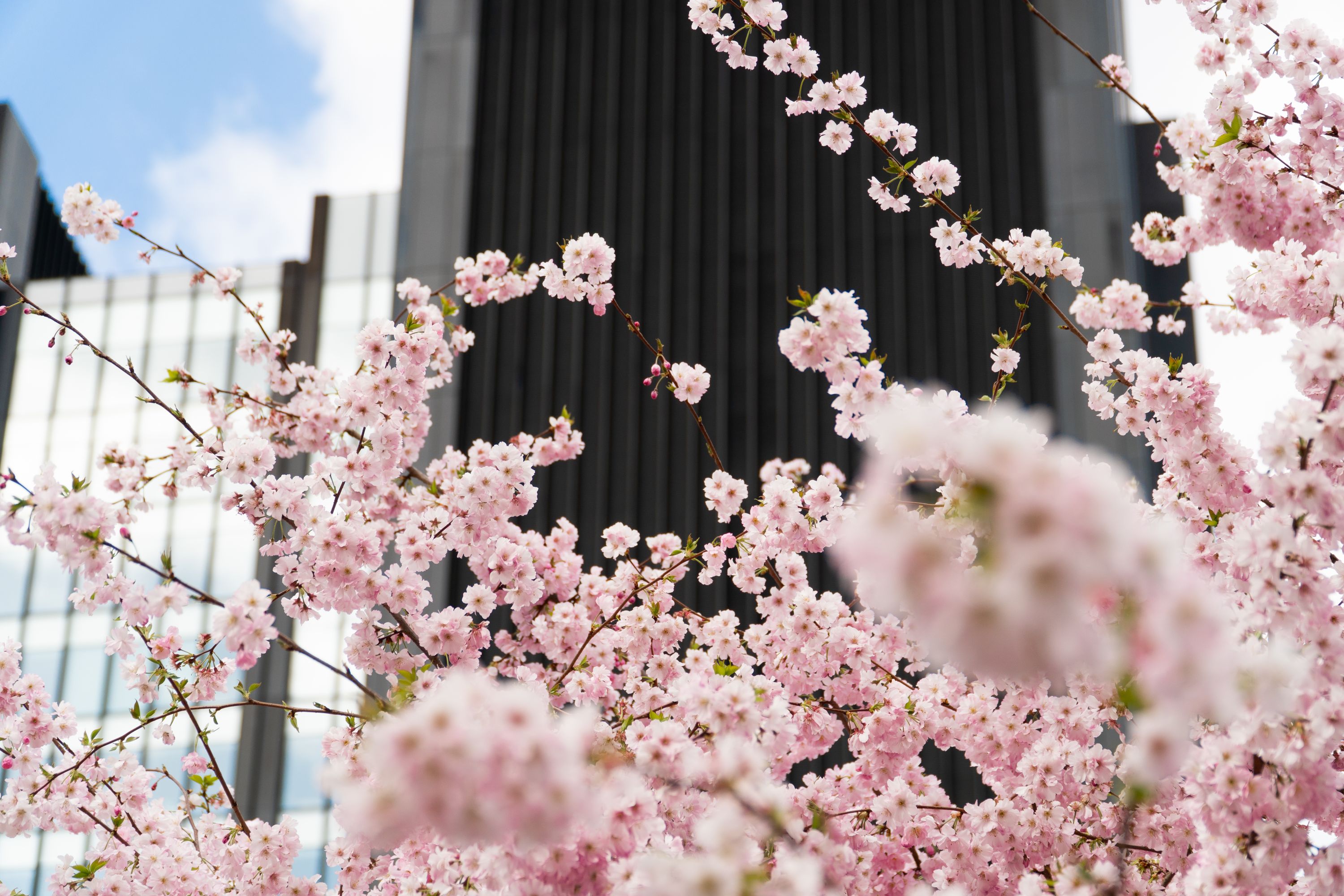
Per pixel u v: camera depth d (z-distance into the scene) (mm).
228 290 6145
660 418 17828
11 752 5223
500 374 18438
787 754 5301
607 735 3641
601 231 19219
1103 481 1478
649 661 5449
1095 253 17891
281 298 21422
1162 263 7070
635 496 17375
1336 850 3279
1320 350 3273
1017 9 19422
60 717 5312
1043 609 1438
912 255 18188
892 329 17797
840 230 18438
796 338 3832
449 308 6246
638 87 19891
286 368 6164
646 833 3168
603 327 18516
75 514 3922
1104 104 18672
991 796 14094
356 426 5387
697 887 2430
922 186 5648
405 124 20703
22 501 3932
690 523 17062
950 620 1505
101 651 18922
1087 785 4832
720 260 18625
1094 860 4645
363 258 21469
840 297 3742
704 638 5430
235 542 18812
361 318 21031
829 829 4539
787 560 5523
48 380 21391
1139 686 2236
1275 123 5332
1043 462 1500
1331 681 3258
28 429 21062
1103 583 1513
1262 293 5379
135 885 5195
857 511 5145
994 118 18859
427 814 1898
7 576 19578
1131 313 6832
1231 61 5598
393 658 5156
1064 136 18656
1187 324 17719
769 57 5582
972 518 1808
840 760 13617
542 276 6492
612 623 5887
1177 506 5023
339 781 2057
